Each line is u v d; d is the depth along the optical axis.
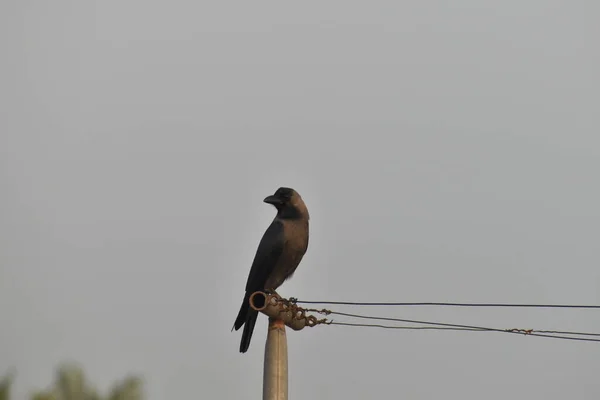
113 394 14.02
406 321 14.03
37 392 13.34
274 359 11.71
